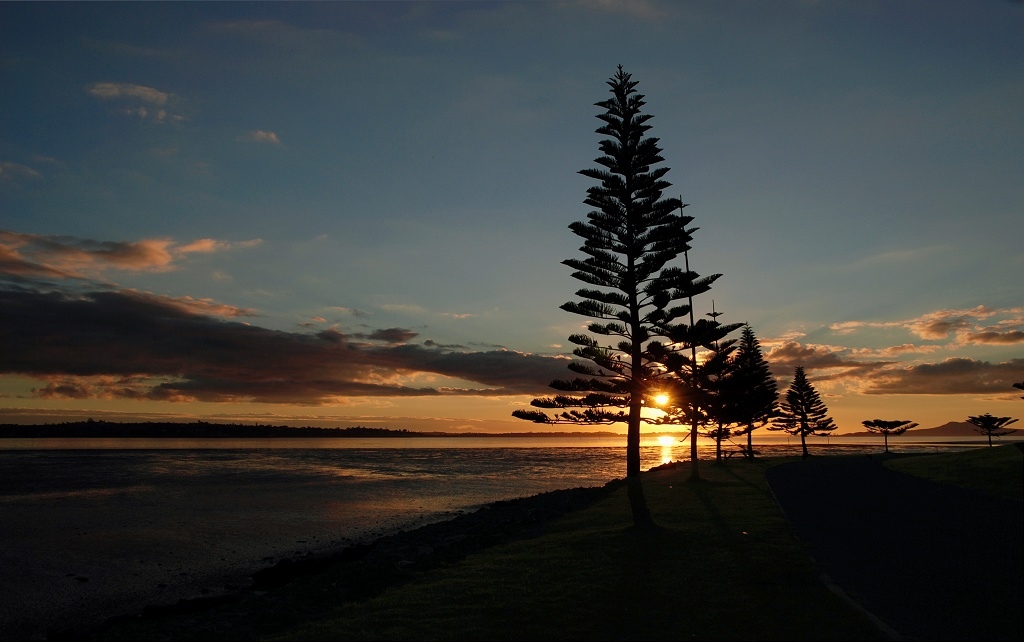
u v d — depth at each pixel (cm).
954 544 1112
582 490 3144
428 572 1123
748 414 5141
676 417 2906
